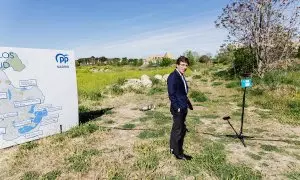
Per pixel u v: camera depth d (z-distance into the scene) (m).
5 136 5.80
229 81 18.30
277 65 16.78
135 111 9.49
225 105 10.12
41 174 4.57
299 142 5.93
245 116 8.30
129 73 29.59
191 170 4.56
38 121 6.39
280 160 5.00
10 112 5.85
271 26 16.48
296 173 4.47
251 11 16.59
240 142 5.95
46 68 6.52
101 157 5.19
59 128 6.90
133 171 4.59
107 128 7.14
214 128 7.05
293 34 16.34
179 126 4.77
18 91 5.96
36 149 5.67
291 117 7.92
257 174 4.40
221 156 5.05
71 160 5.05
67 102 7.09
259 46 16.86
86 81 19.91
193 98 11.78
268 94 11.23
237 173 4.41
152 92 14.05
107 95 13.39
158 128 7.08
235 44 18.56
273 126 7.20
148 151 5.41
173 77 4.57
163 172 4.54
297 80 14.22
